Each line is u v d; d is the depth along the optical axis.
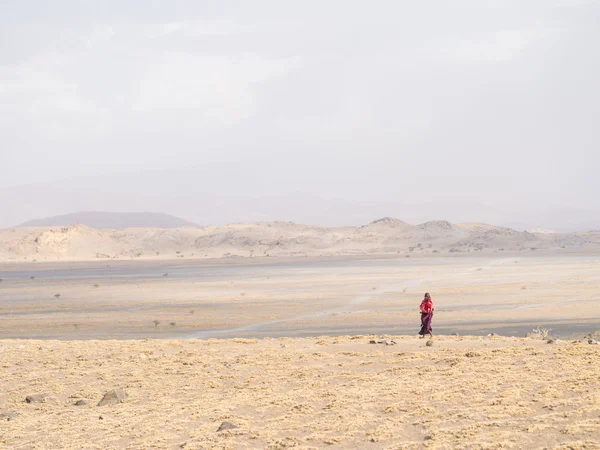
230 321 66.44
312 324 62.06
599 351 20.38
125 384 21.19
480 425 13.95
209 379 20.98
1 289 126.19
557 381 16.83
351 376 19.75
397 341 25.67
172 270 199.75
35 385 21.77
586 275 122.88
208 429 15.54
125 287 123.62
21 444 15.63
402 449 13.00
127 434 15.76
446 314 67.00
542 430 13.25
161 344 27.86
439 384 17.81
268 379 20.33
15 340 31.27
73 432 16.31
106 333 59.06
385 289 104.50
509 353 21.20
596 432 12.79
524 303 75.94
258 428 15.24
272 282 128.25
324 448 13.52
